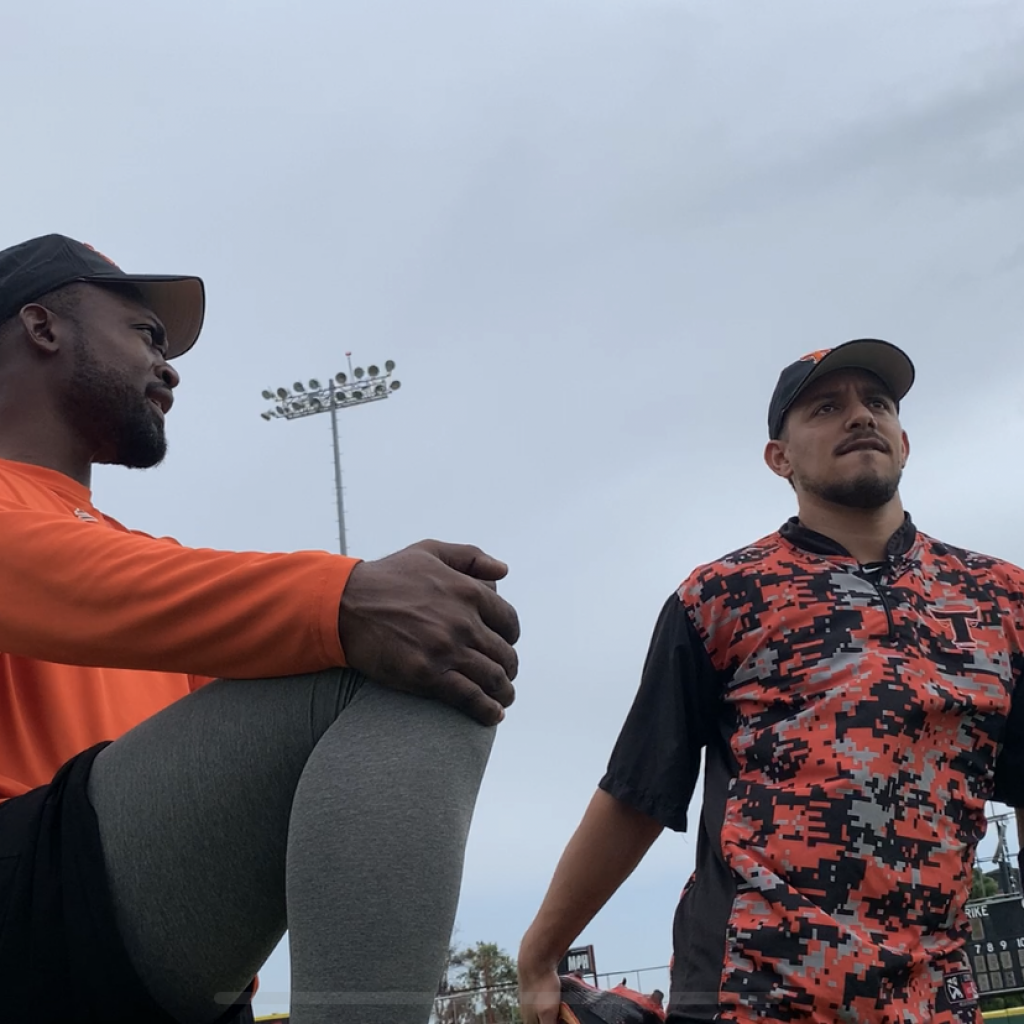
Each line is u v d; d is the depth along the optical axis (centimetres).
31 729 99
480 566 81
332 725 73
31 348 119
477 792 74
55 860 76
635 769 223
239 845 74
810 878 196
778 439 260
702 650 227
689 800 224
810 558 230
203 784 74
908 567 229
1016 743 221
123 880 75
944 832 203
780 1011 187
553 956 220
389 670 71
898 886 195
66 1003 74
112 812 76
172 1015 78
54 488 116
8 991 74
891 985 188
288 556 75
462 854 70
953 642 220
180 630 74
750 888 199
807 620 220
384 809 67
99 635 76
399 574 73
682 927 216
